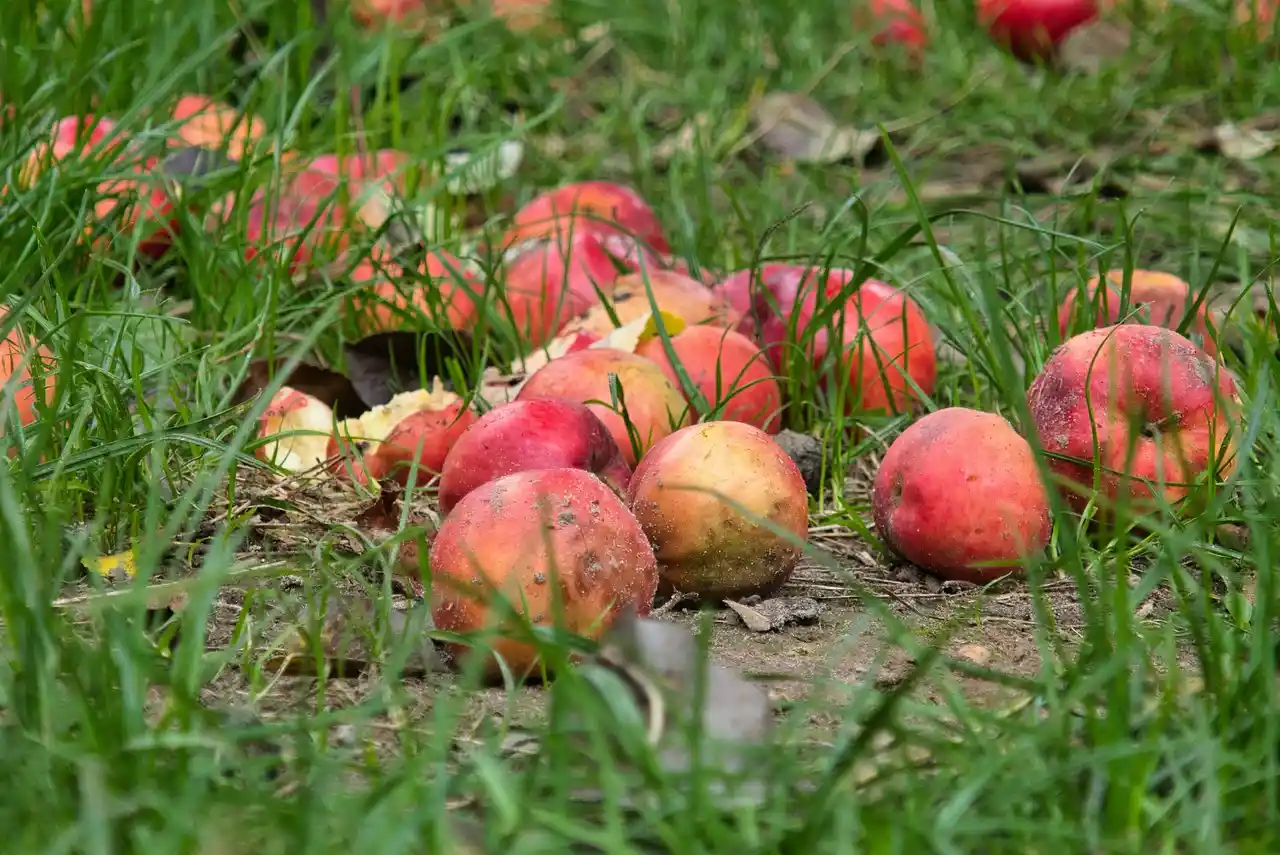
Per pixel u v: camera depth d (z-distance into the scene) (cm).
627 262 454
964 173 616
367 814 188
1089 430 313
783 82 714
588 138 669
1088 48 735
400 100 652
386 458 355
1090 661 228
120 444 294
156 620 271
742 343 380
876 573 319
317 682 248
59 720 207
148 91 482
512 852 178
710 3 787
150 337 409
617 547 261
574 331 407
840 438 371
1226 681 222
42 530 260
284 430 366
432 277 442
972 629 285
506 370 412
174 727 215
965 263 440
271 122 543
